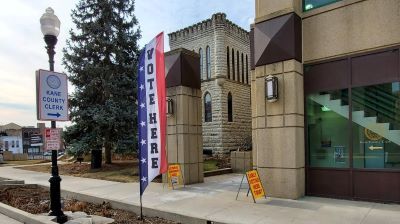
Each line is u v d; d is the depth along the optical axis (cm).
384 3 813
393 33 800
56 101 762
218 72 2989
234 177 1484
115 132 1866
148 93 816
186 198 936
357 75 855
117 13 2011
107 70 1922
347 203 814
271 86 908
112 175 1548
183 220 734
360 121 855
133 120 1888
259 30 966
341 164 884
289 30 909
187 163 1236
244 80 3362
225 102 3012
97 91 1952
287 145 895
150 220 766
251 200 883
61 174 1722
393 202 794
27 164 2623
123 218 790
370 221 648
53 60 774
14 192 1161
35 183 1333
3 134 8069
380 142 825
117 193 1046
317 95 930
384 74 813
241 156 1731
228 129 3017
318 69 925
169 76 1280
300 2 955
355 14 858
